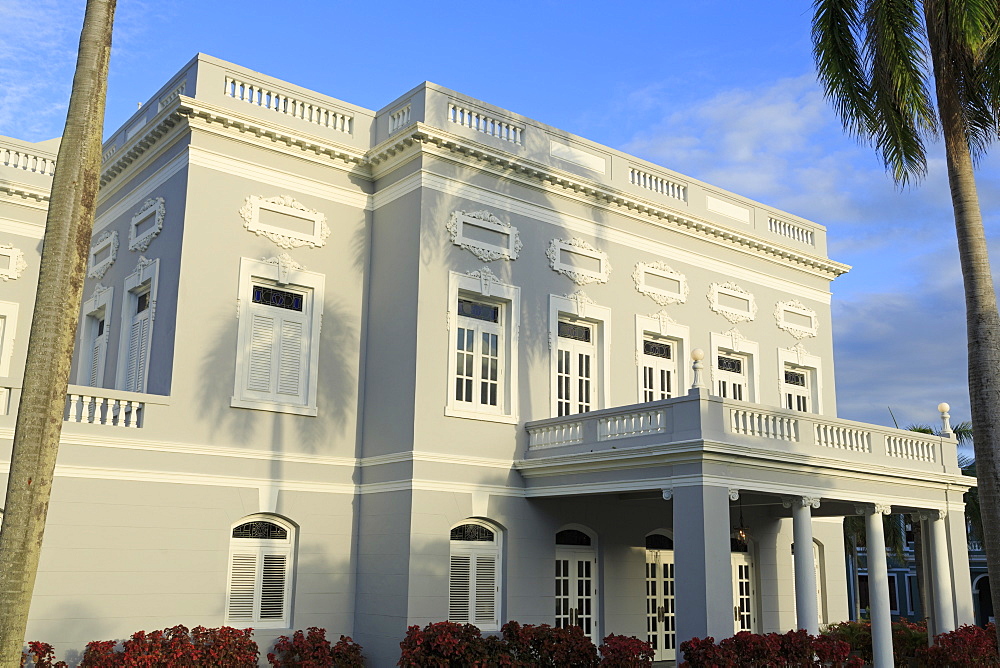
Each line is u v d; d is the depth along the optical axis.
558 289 20.14
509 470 18.59
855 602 39.38
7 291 21.55
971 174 14.71
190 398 16.64
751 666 14.76
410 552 16.78
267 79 18.58
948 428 20.62
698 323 22.80
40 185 22.30
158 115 18.00
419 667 15.34
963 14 14.22
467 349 18.64
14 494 9.02
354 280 19.05
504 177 19.52
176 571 16.05
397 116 19.44
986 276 14.27
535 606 18.44
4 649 8.66
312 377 18.06
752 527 23.09
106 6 10.38
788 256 25.23
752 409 16.47
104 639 15.16
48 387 9.34
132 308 19.12
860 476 18.12
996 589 13.14
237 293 17.48
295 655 16.55
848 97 16.23
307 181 18.73
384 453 17.91
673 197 22.94
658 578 21.31
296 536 17.55
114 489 15.66
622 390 20.83
